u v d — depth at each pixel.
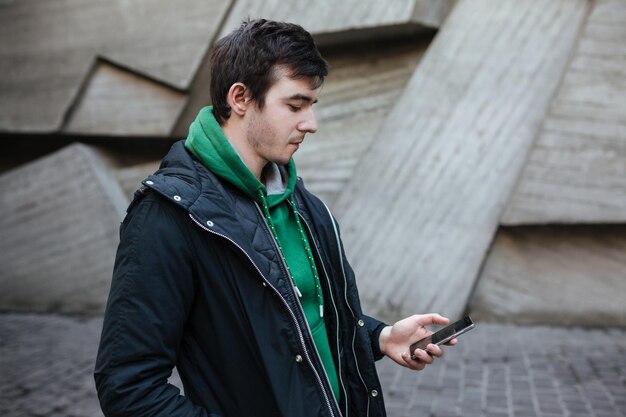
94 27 6.52
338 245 1.45
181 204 1.20
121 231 1.25
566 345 4.96
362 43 6.03
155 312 1.18
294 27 1.29
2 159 7.34
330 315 1.42
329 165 6.08
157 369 1.18
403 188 5.69
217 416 1.21
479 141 5.54
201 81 6.29
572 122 5.33
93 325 6.00
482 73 5.56
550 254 5.61
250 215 1.30
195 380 1.26
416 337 1.45
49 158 6.74
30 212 6.79
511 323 5.65
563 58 5.39
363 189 5.78
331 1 5.63
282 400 1.22
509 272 5.68
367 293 5.71
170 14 6.20
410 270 5.63
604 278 5.50
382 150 5.77
